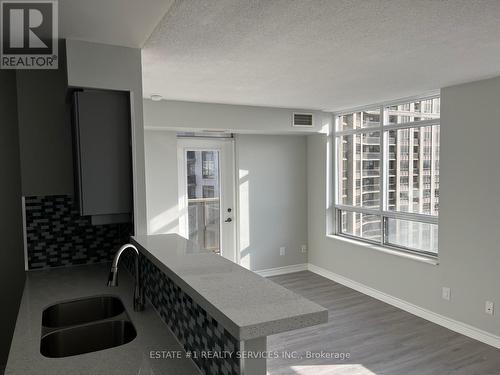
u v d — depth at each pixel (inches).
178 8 72.0
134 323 72.1
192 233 208.7
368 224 200.7
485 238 140.1
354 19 79.1
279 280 218.4
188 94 158.9
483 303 141.6
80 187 90.8
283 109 200.8
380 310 173.5
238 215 217.5
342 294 195.2
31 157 109.7
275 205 227.9
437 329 153.4
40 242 114.3
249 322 41.6
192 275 60.6
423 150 167.9
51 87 110.6
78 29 81.7
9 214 119.6
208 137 210.1
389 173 185.8
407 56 106.8
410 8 74.0
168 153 193.8
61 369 54.7
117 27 81.0
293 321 43.4
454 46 98.1
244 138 217.2
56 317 85.5
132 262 102.0
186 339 60.5
